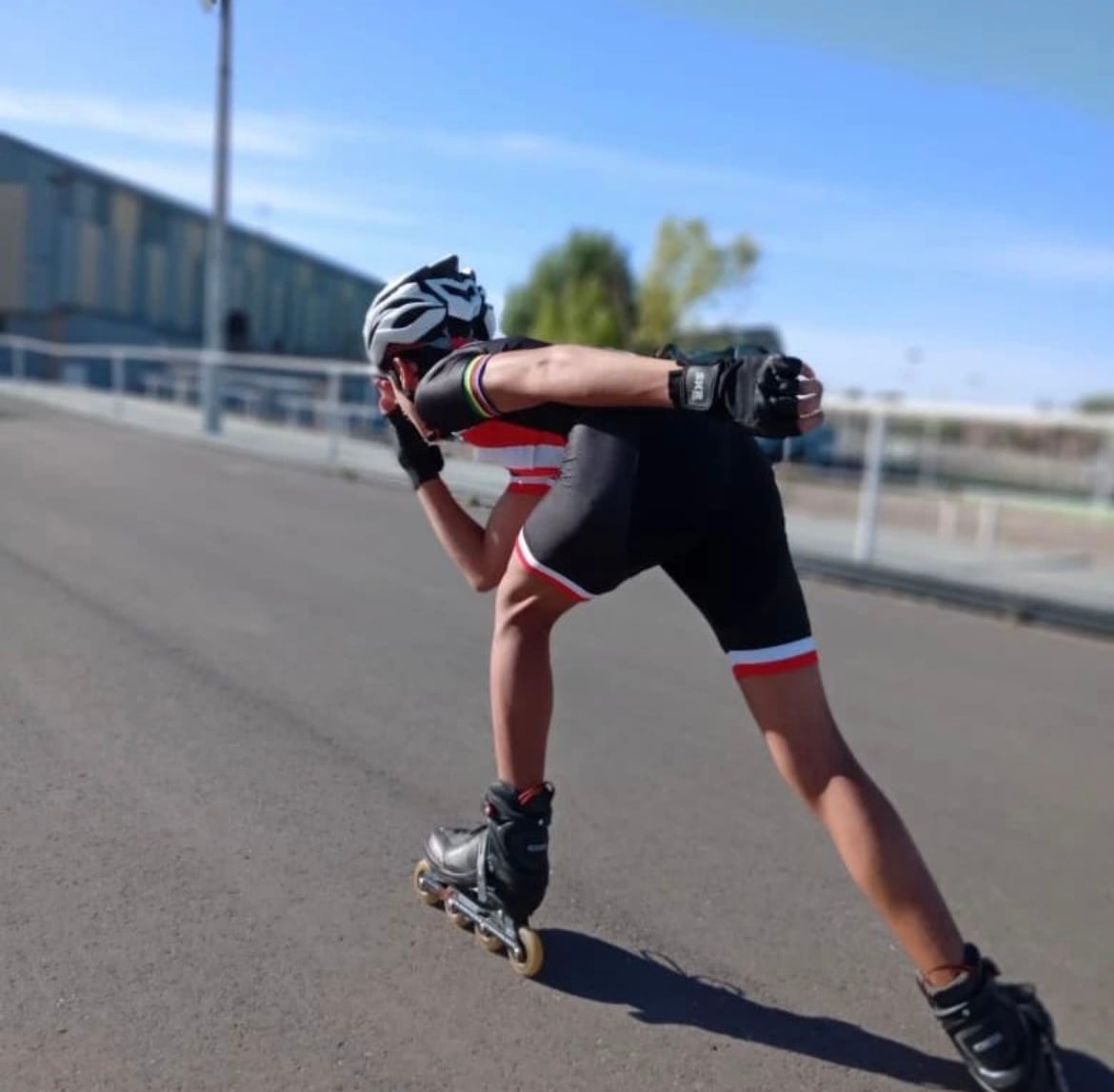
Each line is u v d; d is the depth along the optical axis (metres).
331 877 2.95
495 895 2.57
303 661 4.75
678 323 32.50
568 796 3.62
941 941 2.22
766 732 2.31
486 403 2.22
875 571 7.76
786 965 2.74
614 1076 2.28
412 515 8.98
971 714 4.92
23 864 2.86
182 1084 2.12
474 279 2.57
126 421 14.88
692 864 3.21
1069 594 7.36
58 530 7.00
